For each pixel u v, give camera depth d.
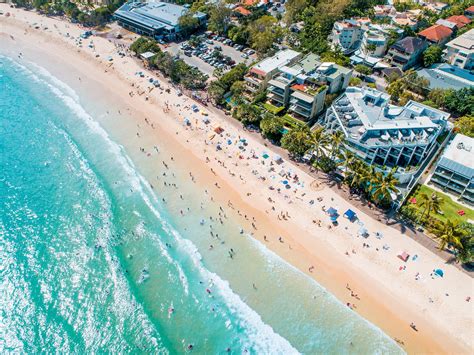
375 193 91.12
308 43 159.62
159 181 108.12
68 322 77.44
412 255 85.50
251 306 79.00
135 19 186.50
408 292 79.25
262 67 135.50
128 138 123.69
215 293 81.44
